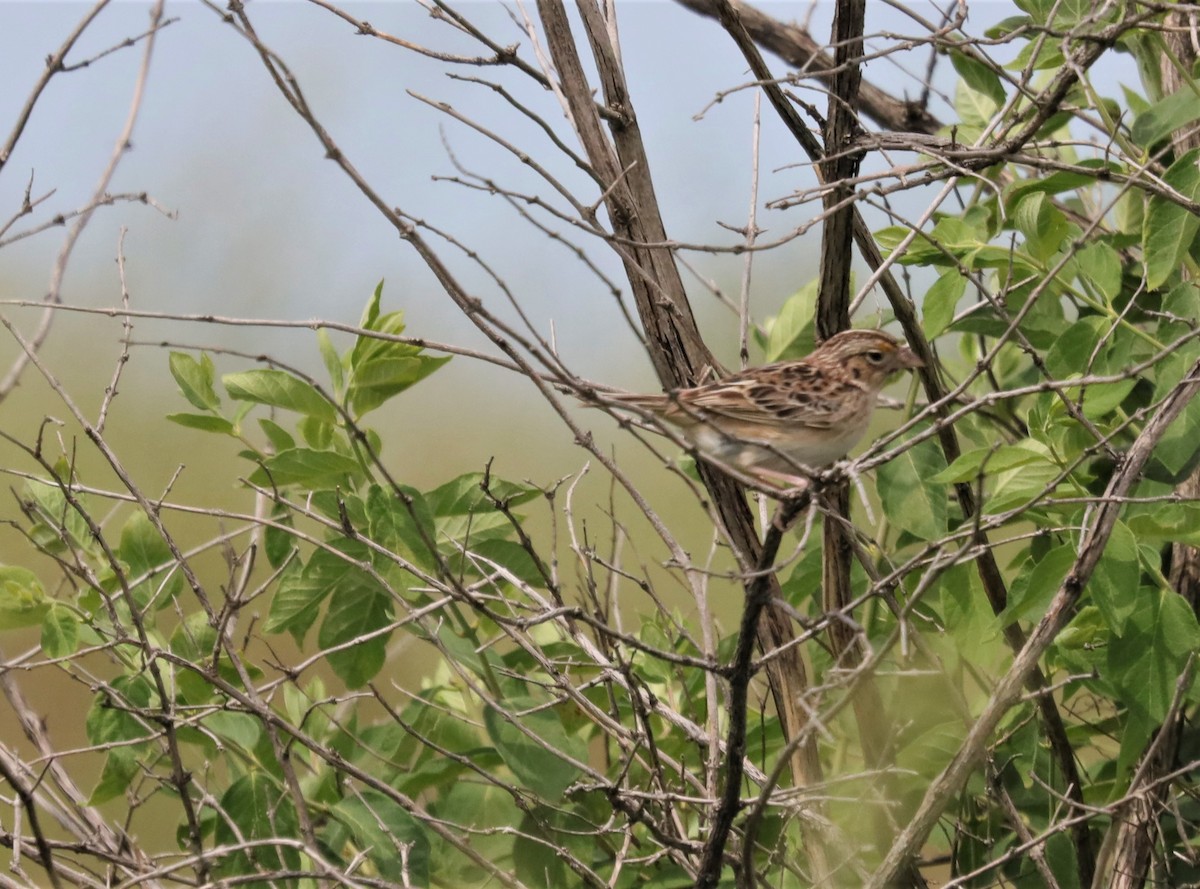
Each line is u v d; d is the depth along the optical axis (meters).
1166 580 9.85
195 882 9.23
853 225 10.46
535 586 11.02
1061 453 9.34
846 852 9.42
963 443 12.38
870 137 9.76
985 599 9.99
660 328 10.41
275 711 10.52
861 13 9.63
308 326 8.81
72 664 10.83
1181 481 9.17
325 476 10.45
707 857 7.94
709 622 9.57
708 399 10.24
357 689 10.61
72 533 10.81
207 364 11.16
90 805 9.95
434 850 10.33
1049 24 8.91
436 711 10.88
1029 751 10.27
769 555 7.52
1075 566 8.16
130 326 10.11
